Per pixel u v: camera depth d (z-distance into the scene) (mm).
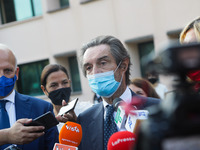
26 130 1850
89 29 10484
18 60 12422
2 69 2322
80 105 3250
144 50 9797
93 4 10305
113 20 9906
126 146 1326
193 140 683
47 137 2377
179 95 729
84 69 2053
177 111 700
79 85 11484
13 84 2389
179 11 8562
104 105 1974
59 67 3107
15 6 12547
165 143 708
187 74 750
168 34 8734
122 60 1925
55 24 11367
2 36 12680
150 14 9086
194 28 1641
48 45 11648
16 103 2439
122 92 1947
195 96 714
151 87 3018
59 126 2926
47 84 3068
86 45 1992
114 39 1938
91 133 1902
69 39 11078
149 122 770
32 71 12352
